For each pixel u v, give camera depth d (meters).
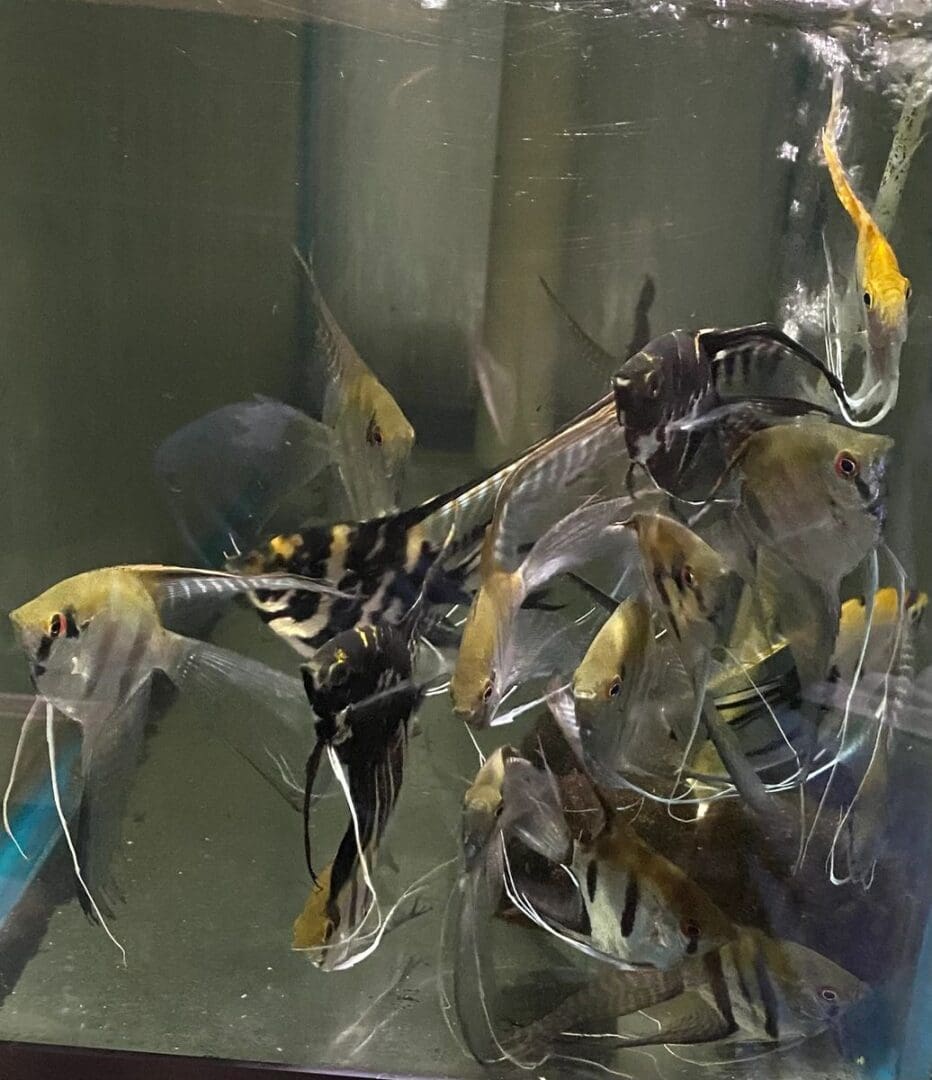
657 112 0.48
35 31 0.49
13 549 0.49
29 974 0.41
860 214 0.41
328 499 0.46
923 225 0.42
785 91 0.46
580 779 0.39
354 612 0.38
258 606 0.39
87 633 0.38
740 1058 0.40
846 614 0.38
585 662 0.37
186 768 0.42
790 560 0.37
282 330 0.50
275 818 0.42
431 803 0.41
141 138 0.51
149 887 0.43
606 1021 0.40
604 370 0.48
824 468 0.35
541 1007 0.40
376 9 0.48
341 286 0.52
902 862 0.41
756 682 0.38
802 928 0.39
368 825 0.39
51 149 0.51
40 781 0.42
